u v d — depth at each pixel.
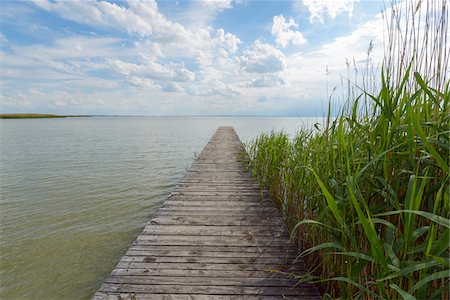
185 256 1.88
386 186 1.05
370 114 1.39
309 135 2.42
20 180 6.41
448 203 0.90
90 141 16.75
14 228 3.58
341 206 1.26
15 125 44.53
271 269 1.73
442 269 0.87
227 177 4.52
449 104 1.06
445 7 1.13
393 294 1.04
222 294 1.47
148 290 1.49
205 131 28.69
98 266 2.68
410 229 0.86
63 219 3.91
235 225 2.47
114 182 6.26
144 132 26.83
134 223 3.79
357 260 1.17
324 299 1.35
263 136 5.14
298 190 2.19
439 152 1.07
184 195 3.46
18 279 2.44
